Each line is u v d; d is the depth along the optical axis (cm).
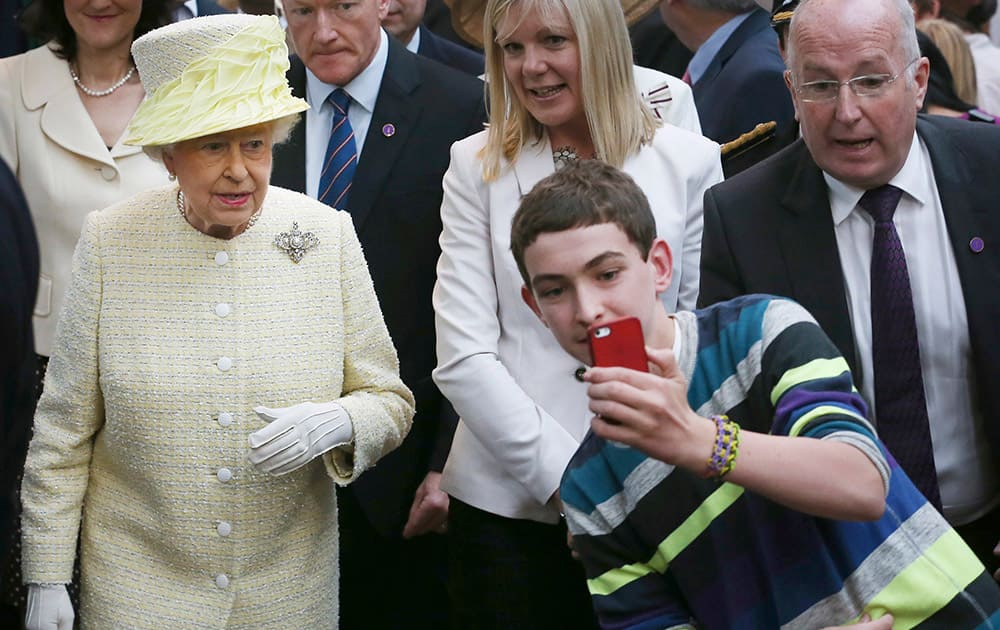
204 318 341
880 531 267
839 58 333
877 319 347
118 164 433
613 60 381
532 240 261
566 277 259
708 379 272
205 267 342
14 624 416
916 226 350
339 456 349
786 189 357
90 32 429
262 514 344
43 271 429
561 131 391
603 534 279
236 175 325
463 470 392
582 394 378
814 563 264
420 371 438
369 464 351
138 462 342
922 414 347
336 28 434
